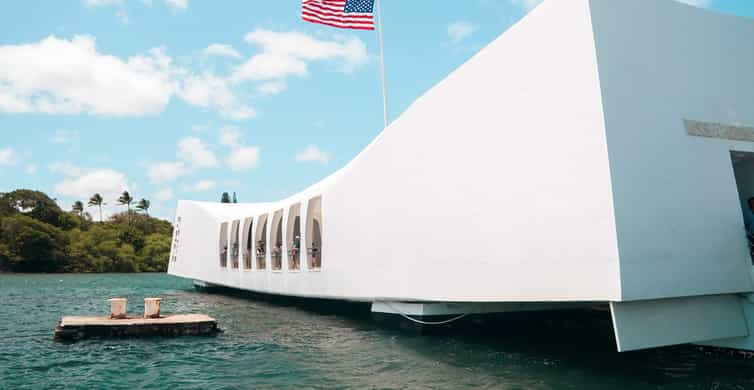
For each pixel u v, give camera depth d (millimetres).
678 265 8039
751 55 10062
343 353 10719
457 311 13008
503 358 9867
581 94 8328
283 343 12156
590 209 8047
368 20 16516
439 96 11977
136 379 8672
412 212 12656
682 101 8844
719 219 8688
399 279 12984
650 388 7402
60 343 12328
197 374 8977
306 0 16172
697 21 9477
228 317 17859
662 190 8195
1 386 8281
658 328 7957
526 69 9469
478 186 10508
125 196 100062
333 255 16359
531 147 9258
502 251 9766
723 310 8703
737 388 7277
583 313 14344
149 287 39969
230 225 27953
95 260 72938
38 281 50062
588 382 7852
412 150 12844
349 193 15711
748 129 9477
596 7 8344
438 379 8305
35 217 78875
